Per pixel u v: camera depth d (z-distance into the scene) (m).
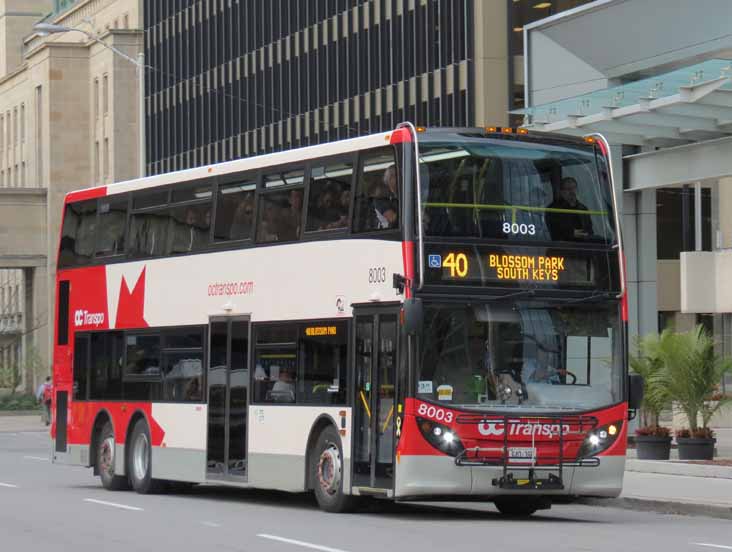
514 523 23.25
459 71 63.94
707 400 35.09
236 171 28.08
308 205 25.81
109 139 105.12
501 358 23.09
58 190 109.62
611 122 37.56
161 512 25.28
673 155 39.84
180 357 29.33
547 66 44.66
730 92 34.56
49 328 108.19
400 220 23.19
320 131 76.69
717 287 49.53
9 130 123.81
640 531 21.95
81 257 33.22
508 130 23.80
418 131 23.31
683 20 39.69
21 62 137.62
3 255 107.69
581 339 23.53
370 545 19.23
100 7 113.31
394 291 23.20
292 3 79.62
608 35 42.16
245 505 27.20
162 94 98.69
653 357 35.59
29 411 89.75
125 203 31.73
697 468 32.59
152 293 30.39
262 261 26.95
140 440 30.58
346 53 73.88
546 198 23.75
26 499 28.53
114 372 31.59
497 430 22.86
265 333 26.72
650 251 42.59
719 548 19.17
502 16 62.72
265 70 83.00
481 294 23.12
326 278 25.06
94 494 30.22
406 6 68.06
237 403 27.36
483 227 23.28
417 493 22.66
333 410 24.64
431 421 22.67
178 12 95.69
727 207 52.78
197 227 29.09
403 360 22.81
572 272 23.67
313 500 28.77
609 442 23.45
